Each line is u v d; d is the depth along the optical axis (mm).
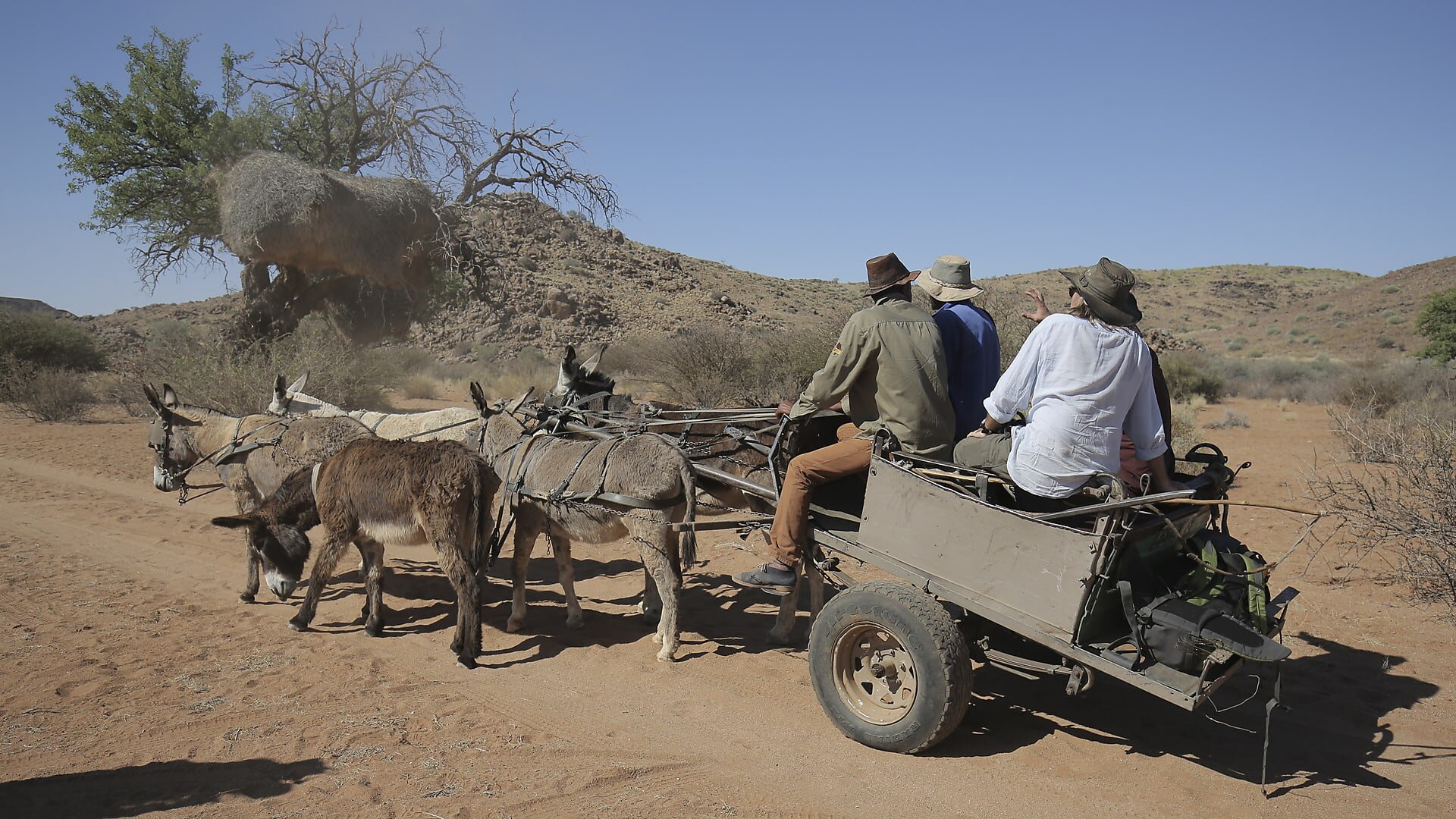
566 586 7293
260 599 8086
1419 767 4789
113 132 24047
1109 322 4477
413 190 22828
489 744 5078
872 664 5129
